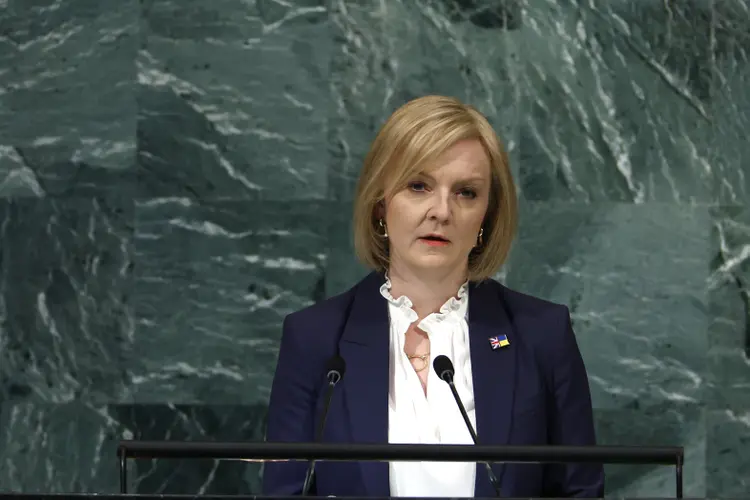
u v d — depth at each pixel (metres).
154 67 12.56
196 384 12.57
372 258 7.96
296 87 12.55
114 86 12.59
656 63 12.51
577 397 7.71
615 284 12.50
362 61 12.52
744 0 12.53
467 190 7.34
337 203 12.52
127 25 12.59
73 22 12.58
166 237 12.55
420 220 7.27
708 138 12.49
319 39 12.55
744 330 12.48
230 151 12.55
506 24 12.55
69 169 12.59
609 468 12.55
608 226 12.51
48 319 12.62
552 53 12.55
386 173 7.38
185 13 12.55
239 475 12.65
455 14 12.52
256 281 12.55
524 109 12.52
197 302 12.54
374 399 7.36
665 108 12.51
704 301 12.48
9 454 12.64
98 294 12.59
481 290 7.96
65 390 12.62
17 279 12.62
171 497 5.04
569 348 7.77
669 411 12.48
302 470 7.52
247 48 12.55
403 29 12.52
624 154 12.50
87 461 12.61
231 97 12.55
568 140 12.52
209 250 12.54
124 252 12.58
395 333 7.65
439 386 7.42
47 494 5.04
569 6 12.54
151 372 12.58
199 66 12.55
